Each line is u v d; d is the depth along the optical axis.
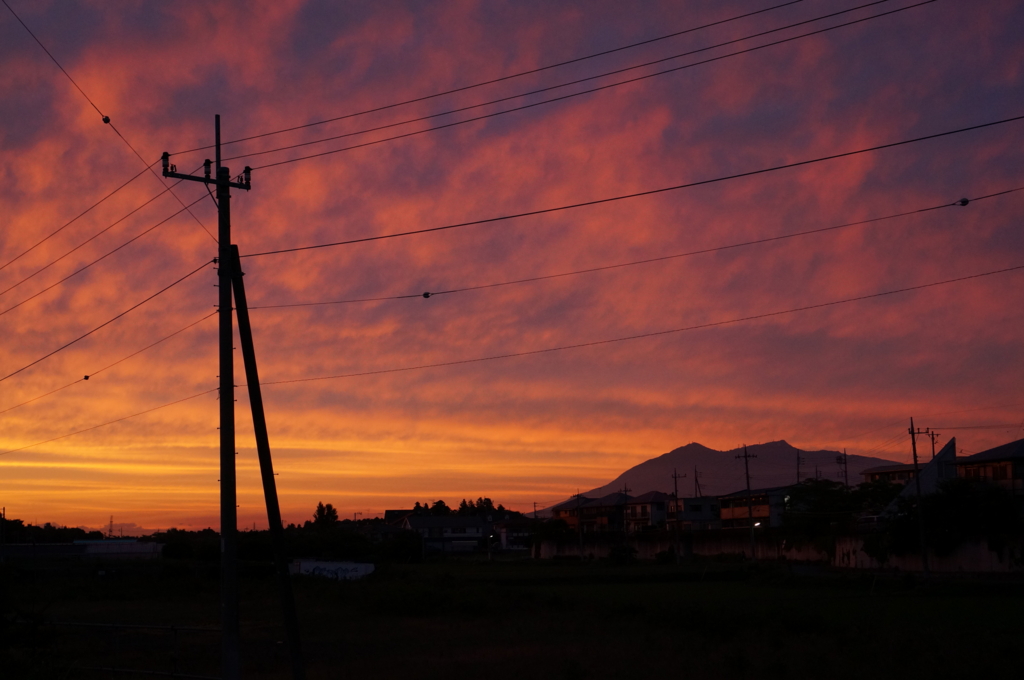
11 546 81.62
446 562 102.94
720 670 19.56
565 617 33.53
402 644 25.55
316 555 88.62
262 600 44.94
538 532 121.06
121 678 18.59
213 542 74.81
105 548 85.69
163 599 47.22
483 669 19.92
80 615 36.16
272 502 16.11
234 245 17.19
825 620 29.08
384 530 140.75
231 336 17.02
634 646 24.38
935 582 49.84
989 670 18.25
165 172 17.00
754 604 39.47
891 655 20.41
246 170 17.66
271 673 20.12
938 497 61.91
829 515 85.75
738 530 93.69
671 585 55.69
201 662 22.03
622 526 128.38
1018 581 50.31
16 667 17.22
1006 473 64.88
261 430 16.33
